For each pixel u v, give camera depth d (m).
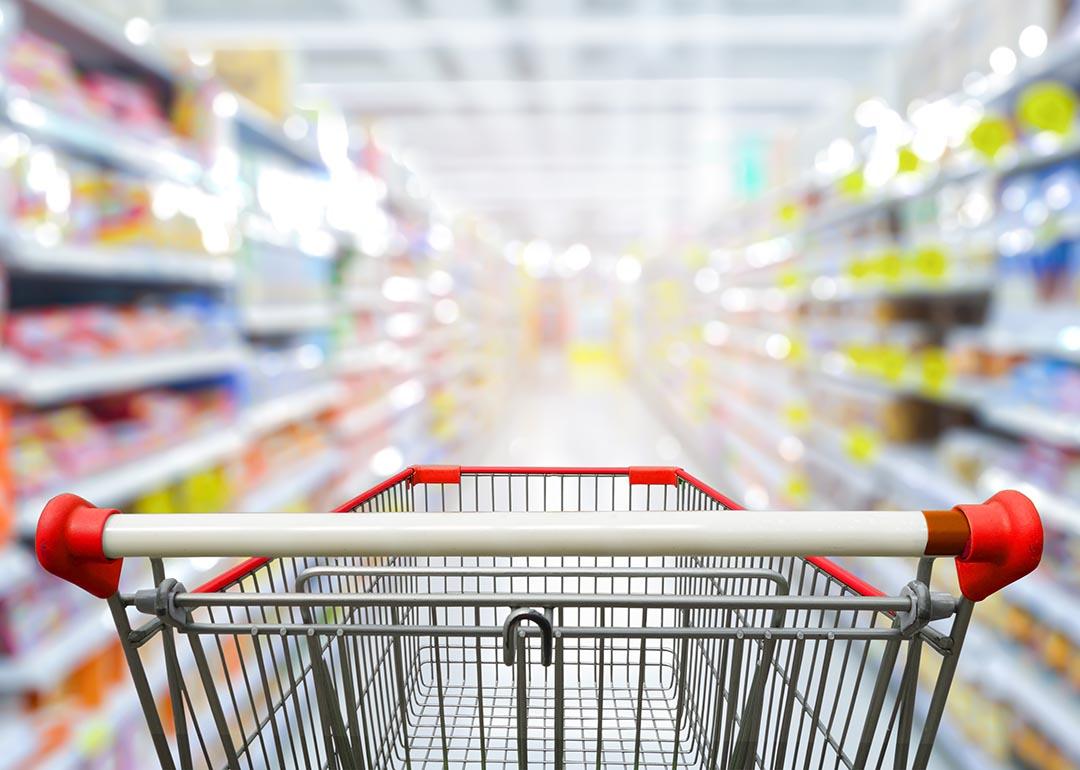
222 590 0.95
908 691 0.91
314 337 3.85
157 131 2.33
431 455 5.83
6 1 1.80
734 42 5.37
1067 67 1.96
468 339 8.29
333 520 0.85
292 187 3.41
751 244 5.24
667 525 0.84
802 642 0.91
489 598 0.89
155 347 2.28
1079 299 1.97
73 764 1.67
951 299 3.03
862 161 3.16
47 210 1.81
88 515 0.85
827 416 3.88
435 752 1.47
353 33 5.17
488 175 10.36
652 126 7.78
